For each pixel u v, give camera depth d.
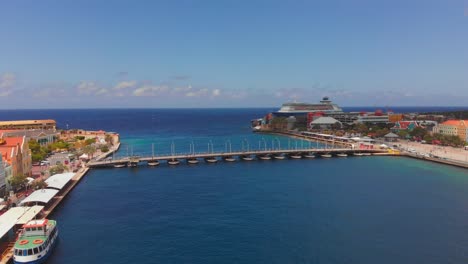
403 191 141.25
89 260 81.44
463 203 123.88
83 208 120.00
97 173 186.75
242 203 124.75
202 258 82.25
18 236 85.12
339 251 85.62
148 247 88.06
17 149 145.00
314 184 155.12
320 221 105.75
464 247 87.94
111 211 116.69
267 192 140.50
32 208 103.00
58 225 103.31
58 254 84.31
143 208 119.75
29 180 138.12
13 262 78.44
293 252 85.06
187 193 140.12
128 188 150.00
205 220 107.06
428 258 82.12
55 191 124.06
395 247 87.81
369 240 92.00
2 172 126.62
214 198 131.75
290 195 135.25
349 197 132.00
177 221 106.38
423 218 108.19
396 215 111.00
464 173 179.62
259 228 100.25
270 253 84.56
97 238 93.69
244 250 86.19
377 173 181.50
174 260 81.31
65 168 173.75
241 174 181.88
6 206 110.88
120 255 83.88
